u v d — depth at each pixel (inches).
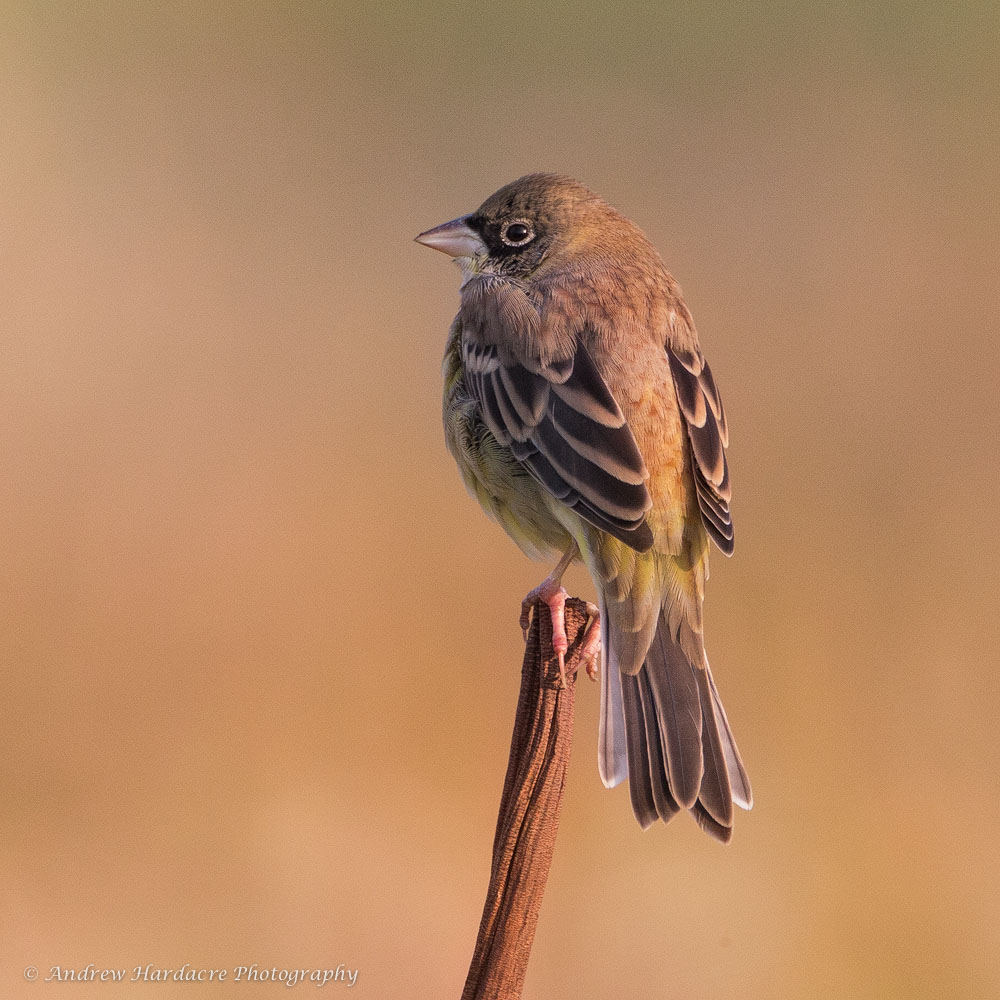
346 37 705.0
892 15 703.7
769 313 542.9
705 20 711.1
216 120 648.4
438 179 629.6
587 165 622.8
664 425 278.1
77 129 649.0
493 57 691.4
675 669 271.9
